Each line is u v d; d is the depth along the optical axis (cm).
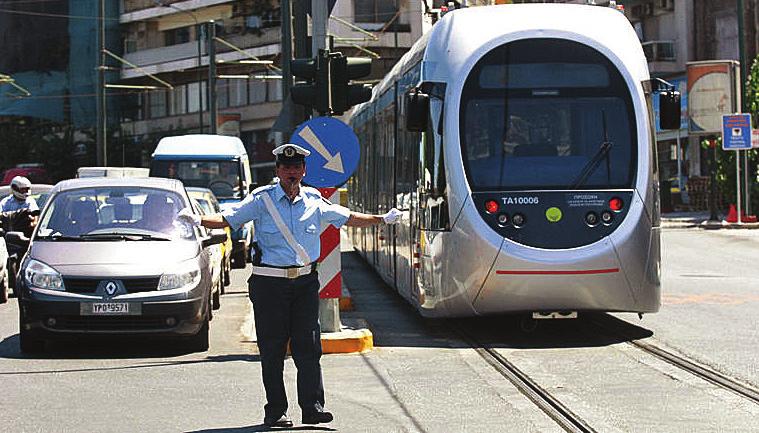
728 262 4350
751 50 8775
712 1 9012
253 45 11556
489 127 2334
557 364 2038
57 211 2377
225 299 3391
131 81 12625
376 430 1486
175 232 2344
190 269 2216
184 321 2177
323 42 2325
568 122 2339
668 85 2438
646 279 2305
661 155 9431
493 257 2262
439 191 2361
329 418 1498
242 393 1789
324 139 2133
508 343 2334
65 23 12800
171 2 12025
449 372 1972
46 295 2144
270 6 11412
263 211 1475
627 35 2430
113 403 1703
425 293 2464
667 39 9400
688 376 1877
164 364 2100
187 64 12025
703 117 6425
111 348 2320
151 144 12156
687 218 7175
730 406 1614
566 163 2317
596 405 1638
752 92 6656
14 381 1909
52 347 2334
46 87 12900
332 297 2280
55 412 1631
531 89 2350
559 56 2364
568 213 2286
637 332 2438
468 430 1480
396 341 2386
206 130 11944
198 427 1516
